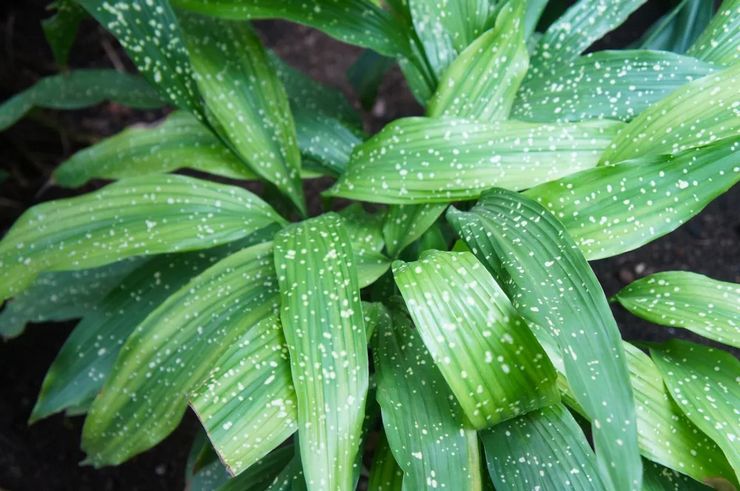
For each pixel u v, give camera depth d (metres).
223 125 1.47
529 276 1.25
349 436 1.24
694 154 1.28
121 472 1.73
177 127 1.54
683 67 1.41
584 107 1.42
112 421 1.38
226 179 1.90
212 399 1.26
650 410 1.29
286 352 1.29
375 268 1.38
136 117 2.01
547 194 1.31
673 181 1.29
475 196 1.34
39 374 1.79
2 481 1.72
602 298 1.22
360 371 1.25
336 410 1.24
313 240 1.33
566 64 1.45
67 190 1.93
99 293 1.56
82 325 1.47
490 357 1.23
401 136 1.38
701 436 1.28
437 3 1.46
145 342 1.38
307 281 1.29
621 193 1.30
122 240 1.39
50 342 1.82
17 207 1.92
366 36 1.45
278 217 1.44
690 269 1.73
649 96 1.41
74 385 1.46
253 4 1.44
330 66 2.00
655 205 1.29
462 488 1.25
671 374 1.31
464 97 1.41
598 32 1.46
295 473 1.35
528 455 1.28
